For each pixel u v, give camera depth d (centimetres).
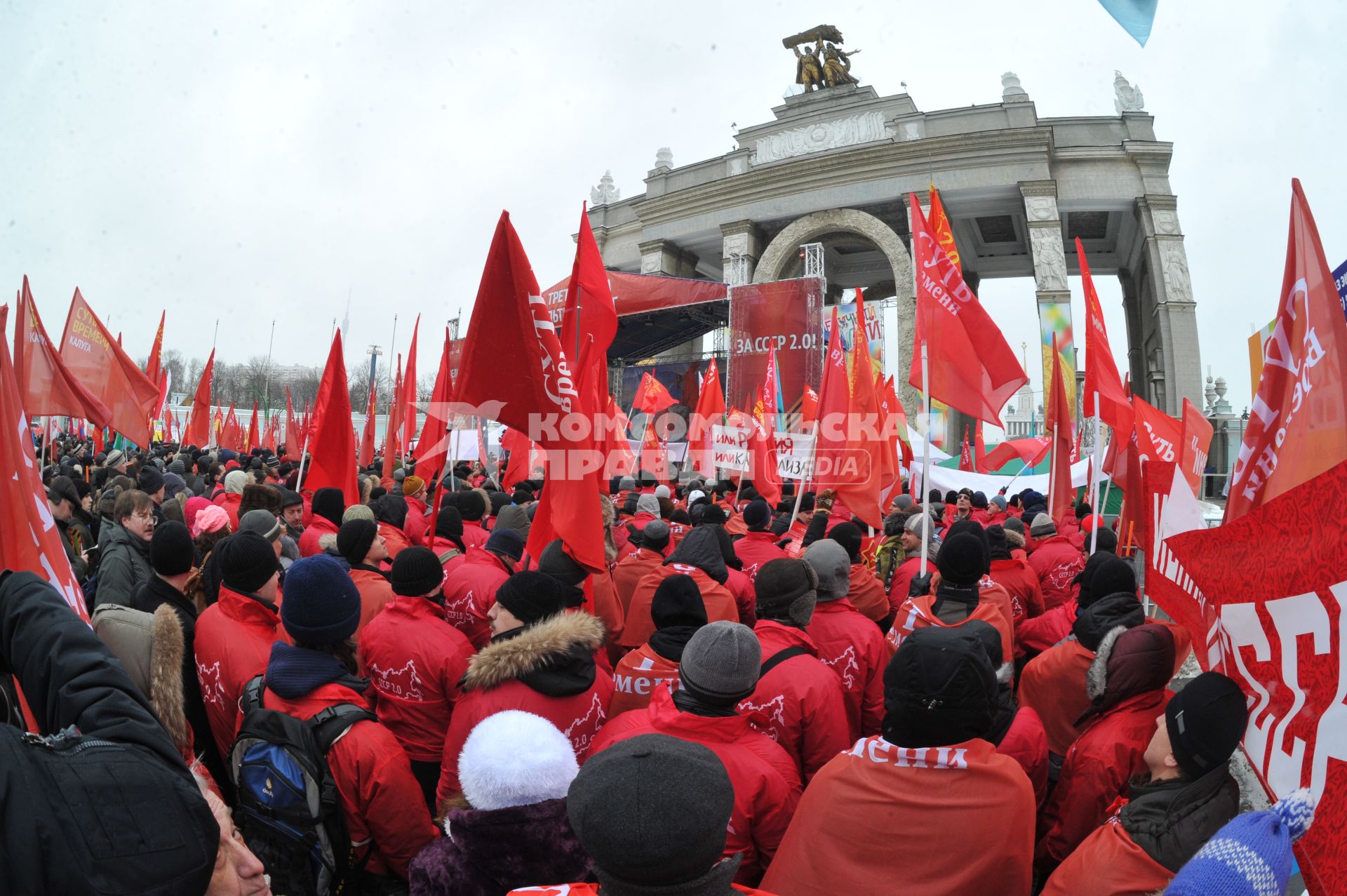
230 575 334
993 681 215
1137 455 672
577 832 139
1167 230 3353
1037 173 3341
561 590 327
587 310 511
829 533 565
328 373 721
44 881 118
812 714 305
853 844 208
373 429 1305
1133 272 4128
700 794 136
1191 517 284
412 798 268
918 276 582
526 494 818
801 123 3781
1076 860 216
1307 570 170
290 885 249
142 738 142
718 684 249
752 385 2950
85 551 704
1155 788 216
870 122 3622
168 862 130
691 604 342
